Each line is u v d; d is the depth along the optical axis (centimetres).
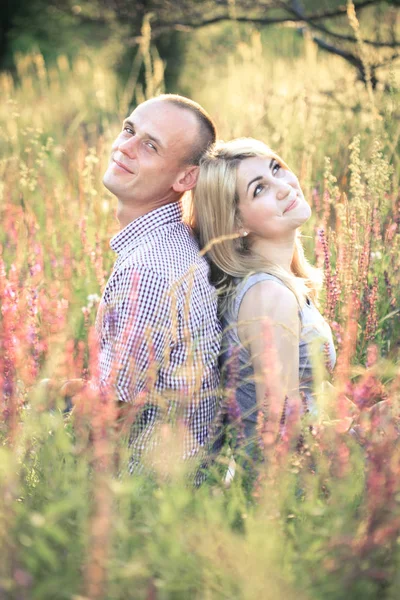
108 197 451
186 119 264
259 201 260
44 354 274
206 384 246
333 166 457
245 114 554
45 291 347
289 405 207
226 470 228
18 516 175
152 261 243
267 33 795
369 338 295
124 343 231
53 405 248
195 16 709
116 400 232
